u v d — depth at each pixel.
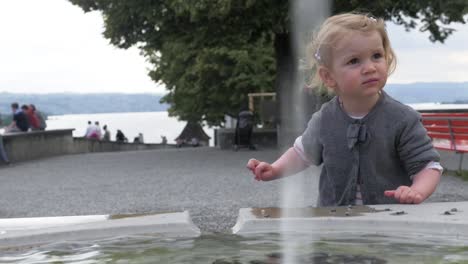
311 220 2.40
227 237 2.30
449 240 2.17
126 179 12.56
